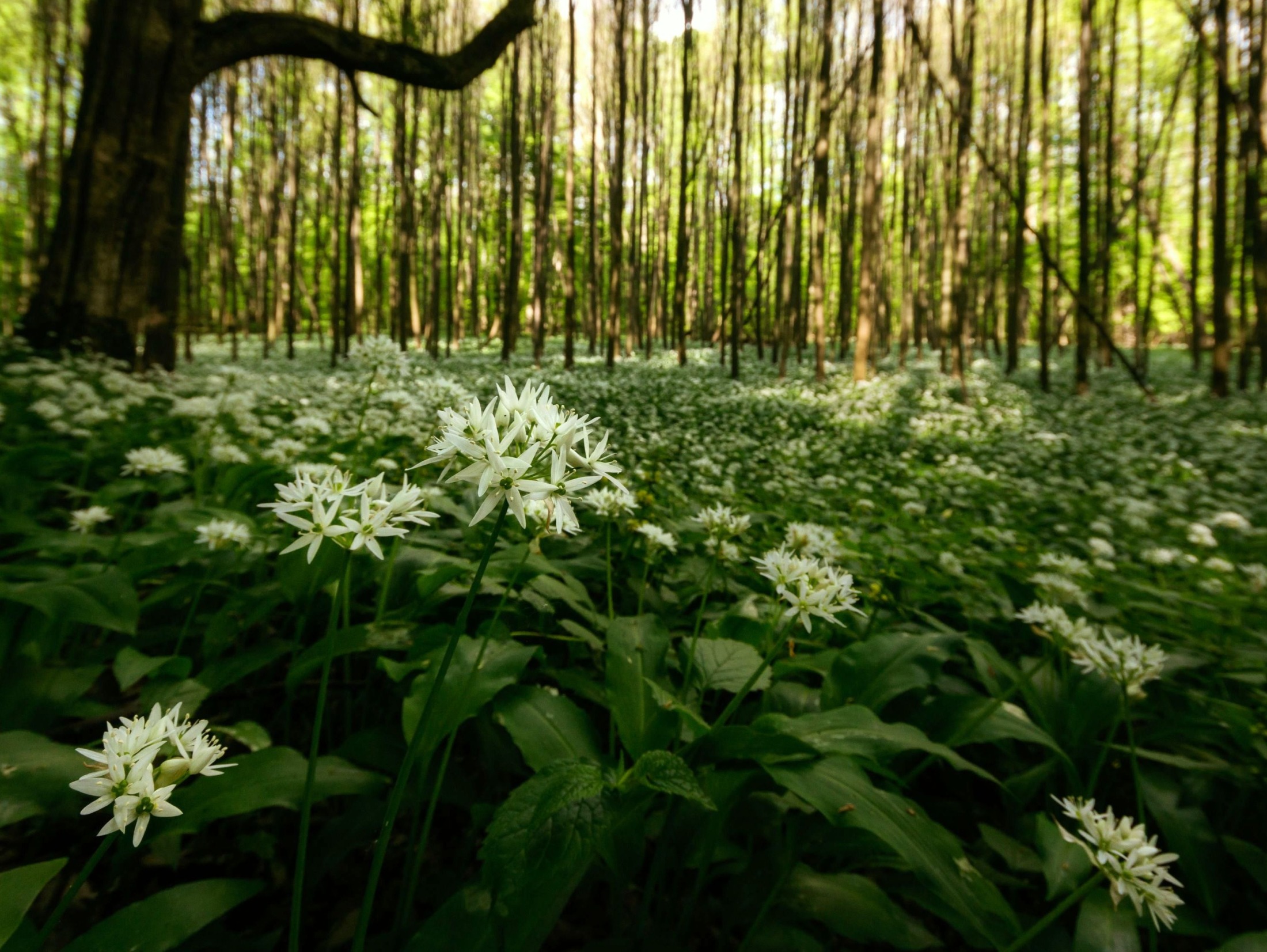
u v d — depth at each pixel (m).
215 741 1.04
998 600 3.73
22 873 1.11
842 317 26.17
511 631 2.61
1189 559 4.82
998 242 26.34
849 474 8.10
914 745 1.71
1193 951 2.02
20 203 24.67
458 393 4.18
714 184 30.45
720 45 25.75
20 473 3.61
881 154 15.09
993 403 15.27
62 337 8.50
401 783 1.17
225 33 8.95
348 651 2.14
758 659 2.18
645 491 4.54
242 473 3.73
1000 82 24.17
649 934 1.65
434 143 24.48
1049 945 1.83
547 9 20.12
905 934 1.67
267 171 25.42
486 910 1.37
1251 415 13.27
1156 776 2.32
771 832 1.92
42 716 1.99
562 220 35.09
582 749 1.82
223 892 1.32
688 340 36.22
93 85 8.52
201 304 27.78
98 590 2.26
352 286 19.34
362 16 15.85
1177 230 27.95
